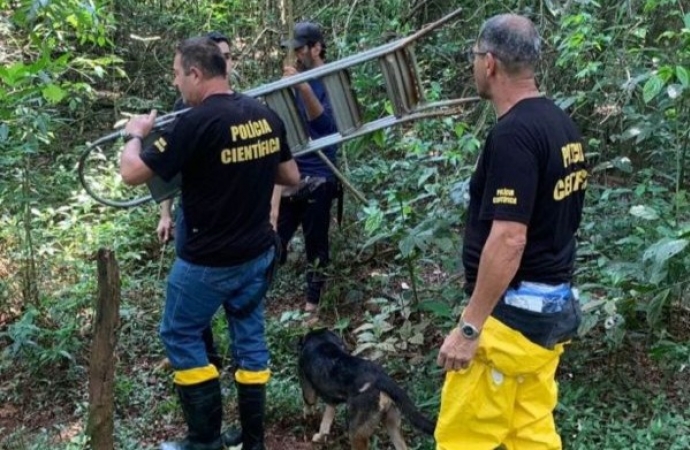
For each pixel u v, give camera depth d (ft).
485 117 16.51
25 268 16.57
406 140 18.17
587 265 14.16
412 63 12.67
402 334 14.14
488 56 8.64
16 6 18.84
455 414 9.29
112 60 20.10
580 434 11.96
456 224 14.51
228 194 10.53
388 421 11.67
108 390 9.36
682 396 13.15
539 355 9.00
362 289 16.92
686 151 16.03
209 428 11.45
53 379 14.66
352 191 16.17
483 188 8.83
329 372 12.02
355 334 15.62
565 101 15.10
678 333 14.51
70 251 18.07
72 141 23.86
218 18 26.40
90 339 15.76
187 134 10.15
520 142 8.30
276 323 15.83
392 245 17.62
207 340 13.64
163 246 18.07
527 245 8.76
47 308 16.30
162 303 16.97
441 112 13.01
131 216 19.52
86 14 16.89
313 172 15.72
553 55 17.31
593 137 17.87
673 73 13.37
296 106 12.65
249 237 10.93
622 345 13.96
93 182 20.29
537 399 9.43
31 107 17.04
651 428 12.06
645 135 14.99
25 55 20.25
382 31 21.06
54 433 13.19
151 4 28.04
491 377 9.03
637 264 12.87
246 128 10.47
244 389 11.66
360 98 18.71
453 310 14.17
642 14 17.47
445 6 22.95
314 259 16.38
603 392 13.21
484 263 8.32
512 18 8.70
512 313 8.86
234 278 11.02
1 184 17.13
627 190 14.93
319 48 15.30
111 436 9.52
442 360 8.78
